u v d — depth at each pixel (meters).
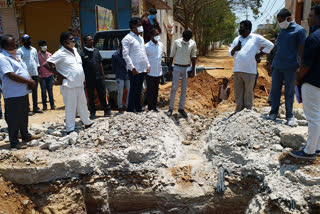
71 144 4.40
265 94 10.14
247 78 5.03
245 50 4.94
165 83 11.33
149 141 4.46
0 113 6.22
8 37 3.88
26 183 3.64
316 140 3.38
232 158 4.13
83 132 4.72
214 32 36.16
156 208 3.97
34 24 14.11
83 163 3.87
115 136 4.55
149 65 5.46
